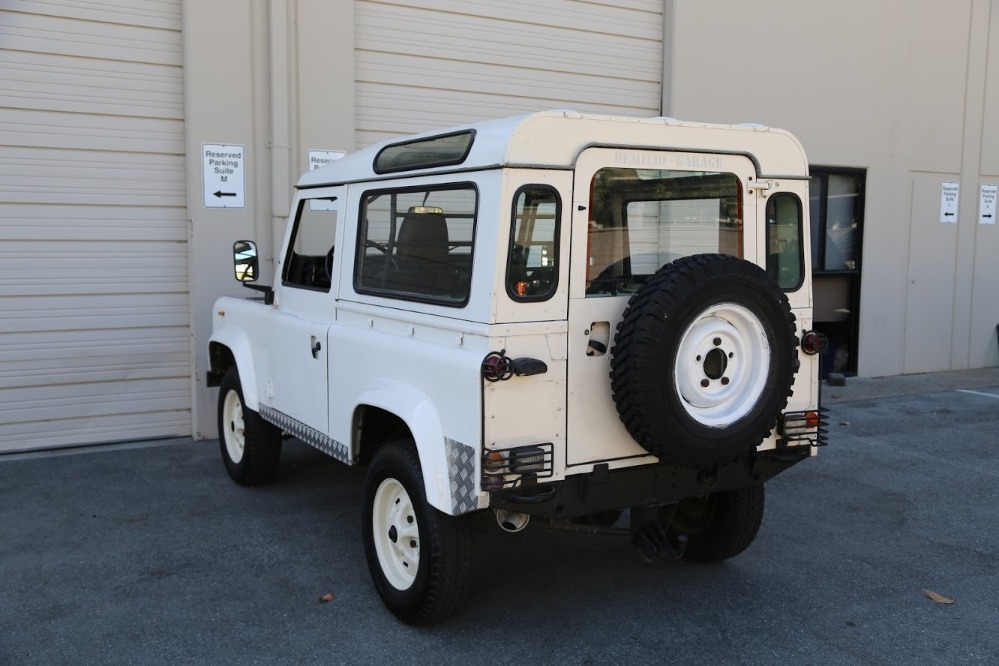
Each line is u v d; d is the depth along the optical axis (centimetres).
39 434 693
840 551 512
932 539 533
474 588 453
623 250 381
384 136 792
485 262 354
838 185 1034
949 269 1112
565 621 415
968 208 1116
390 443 414
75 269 689
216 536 519
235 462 620
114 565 475
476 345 357
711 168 401
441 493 364
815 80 993
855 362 1062
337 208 480
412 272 409
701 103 933
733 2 938
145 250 711
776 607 433
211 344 641
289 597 437
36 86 664
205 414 733
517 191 352
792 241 430
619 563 489
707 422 367
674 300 348
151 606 425
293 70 734
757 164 411
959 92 1090
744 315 371
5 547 499
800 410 427
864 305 1052
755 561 495
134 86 695
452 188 379
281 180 732
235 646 386
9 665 368
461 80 820
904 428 820
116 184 696
